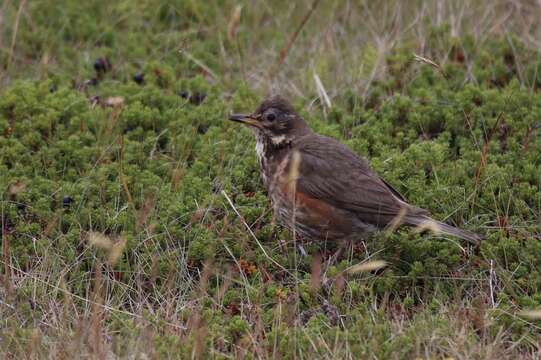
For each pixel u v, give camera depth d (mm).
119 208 12484
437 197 12516
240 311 10883
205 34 17625
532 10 17281
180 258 11656
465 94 14492
